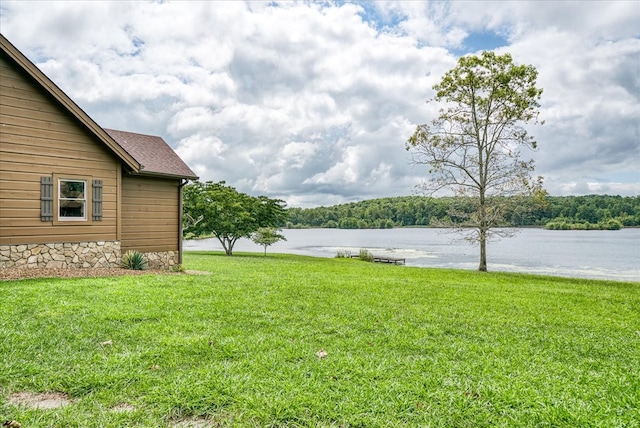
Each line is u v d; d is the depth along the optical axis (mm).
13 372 3727
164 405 3148
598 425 2928
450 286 11602
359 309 7137
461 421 3033
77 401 3260
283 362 4203
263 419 2998
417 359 4465
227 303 7164
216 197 27766
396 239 71875
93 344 4656
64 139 11180
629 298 10852
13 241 10234
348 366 4105
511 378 3910
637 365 4602
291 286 9562
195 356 4328
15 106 10281
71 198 11445
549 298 10148
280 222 31969
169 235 14656
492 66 23078
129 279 9664
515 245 55094
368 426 2934
